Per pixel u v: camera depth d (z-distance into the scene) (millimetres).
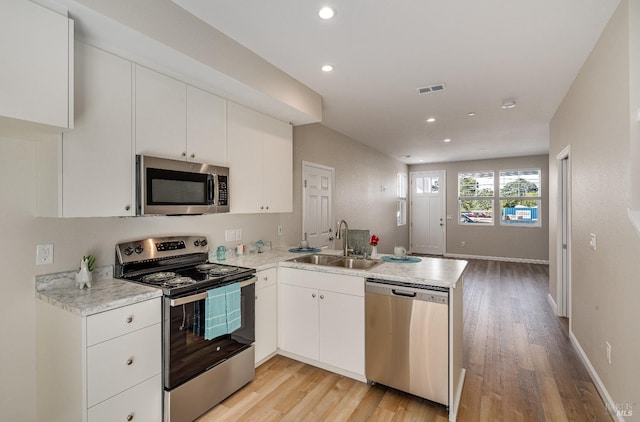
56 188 1693
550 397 2268
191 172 2297
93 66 1787
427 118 4270
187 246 2650
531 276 6113
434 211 8773
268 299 2734
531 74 2891
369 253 2939
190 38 1988
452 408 2018
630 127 1814
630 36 1785
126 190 1950
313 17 2023
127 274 2225
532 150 6715
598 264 2385
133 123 1979
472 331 3475
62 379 1679
